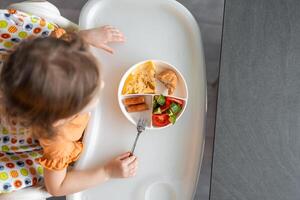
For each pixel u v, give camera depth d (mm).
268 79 967
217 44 1627
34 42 800
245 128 957
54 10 1100
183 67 1093
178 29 1103
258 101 962
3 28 1022
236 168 948
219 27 1636
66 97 804
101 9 1117
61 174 999
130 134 1067
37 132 889
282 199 940
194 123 1073
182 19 1103
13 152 1078
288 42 975
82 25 1104
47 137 887
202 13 1638
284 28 979
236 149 952
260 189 943
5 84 818
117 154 1061
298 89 964
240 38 976
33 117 846
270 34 978
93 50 1093
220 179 947
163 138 1066
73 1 1631
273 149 952
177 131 1070
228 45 975
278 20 982
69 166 1101
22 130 1022
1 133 1051
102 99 1079
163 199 1060
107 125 1072
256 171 947
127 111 1061
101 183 1057
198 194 1586
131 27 1105
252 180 945
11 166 1050
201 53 1093
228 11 985
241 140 954
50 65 785
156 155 1062
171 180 1056
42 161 976
